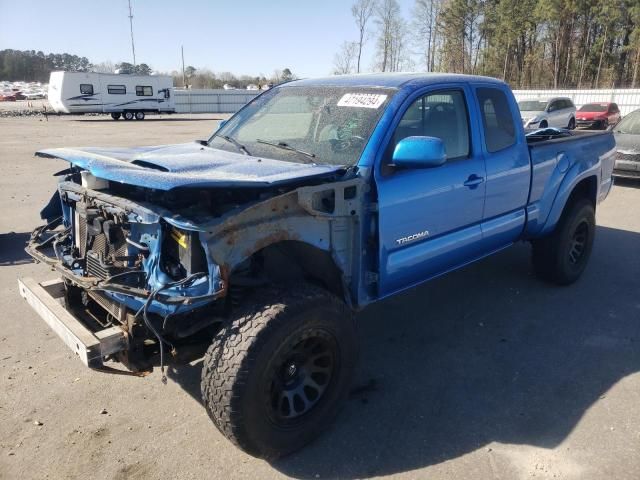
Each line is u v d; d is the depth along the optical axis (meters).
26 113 41.56
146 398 3.62
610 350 4.25
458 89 4.13
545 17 51.50
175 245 2.85
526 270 6.07
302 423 3.04
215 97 53.16
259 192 3.07
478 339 4.45
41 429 3.28
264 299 2.91
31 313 4.92
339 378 3.21
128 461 3.01
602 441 3.15
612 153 6.19
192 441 3.19
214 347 2.79
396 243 3.58
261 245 2.86
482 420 3.37
